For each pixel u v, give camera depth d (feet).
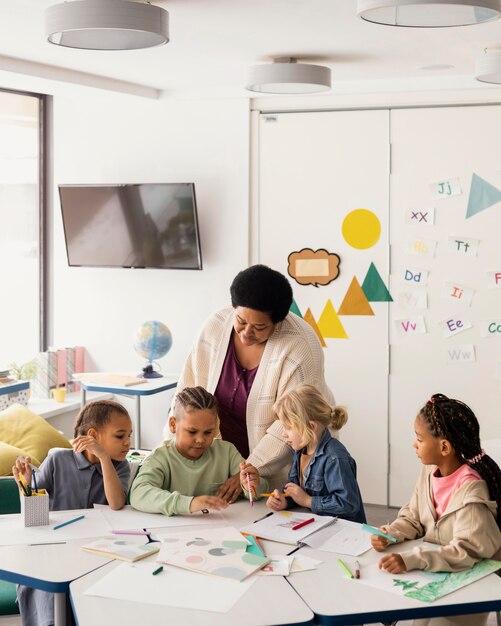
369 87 16.11
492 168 15.70
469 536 7.59
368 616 6.54
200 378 10.25
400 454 16.48
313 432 8.97
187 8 10.89
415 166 16.08
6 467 11.66
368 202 16.37
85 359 18.35
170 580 7.07
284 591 6.89
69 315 18.39
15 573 7.18
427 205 16.06
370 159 16.30
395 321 16.34
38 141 18.12
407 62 14.37
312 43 12.92
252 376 9.94
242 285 9.31
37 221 18.24
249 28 11.97
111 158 17.78
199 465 9.33
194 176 17.28
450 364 16.11
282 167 16.80
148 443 18.06
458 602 6.74
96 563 7.41
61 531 8.21
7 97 17.39
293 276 16.88
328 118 16.47
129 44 10.77
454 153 15.87
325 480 8.96
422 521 8.39
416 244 16.15
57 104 18.03
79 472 9.36
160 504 8.67
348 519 8.80
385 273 16.35
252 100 16.89
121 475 9.43
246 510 8.92
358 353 16.60
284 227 16.88
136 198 17.12
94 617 6.38
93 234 17.69
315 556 7.68
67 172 18.10
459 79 15.66
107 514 8.74
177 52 13.69
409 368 16.33
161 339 16.66
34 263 18.25
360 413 16.66
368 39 12.64
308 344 9.88
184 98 17.12
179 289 17.58
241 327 9.55
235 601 6.68
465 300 15.97
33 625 8.45
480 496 7.82
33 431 13.03
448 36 12.40
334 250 16.62
